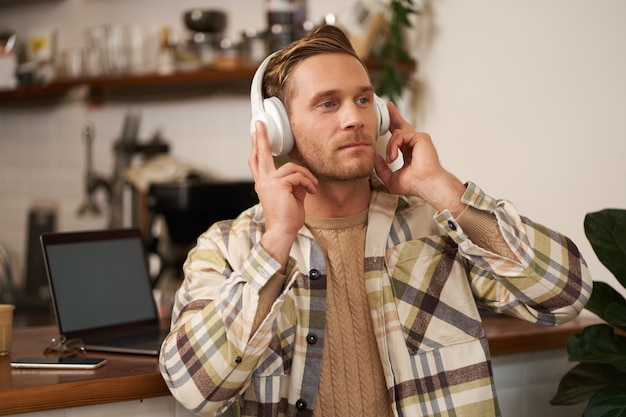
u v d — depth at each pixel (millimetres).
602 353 2164
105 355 2195
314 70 1825
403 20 3611
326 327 1866
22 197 5691
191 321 1767
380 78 3686
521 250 1825
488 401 1888
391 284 1900
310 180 1790
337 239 1908
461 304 1935
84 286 2391
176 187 4129
